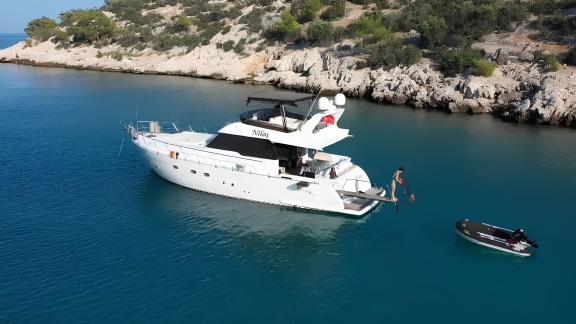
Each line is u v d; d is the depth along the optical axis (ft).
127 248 61.98
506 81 154.61
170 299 51.72
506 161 100.42
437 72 170.71
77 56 286.46
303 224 70.54
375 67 186.09
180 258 60.08
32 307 49.57
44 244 62.23
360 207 72.84
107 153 101.04
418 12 218.59
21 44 331.16
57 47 309.63
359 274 57.88
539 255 62.59
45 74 244.83
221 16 291.79
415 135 122.11
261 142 74.79
